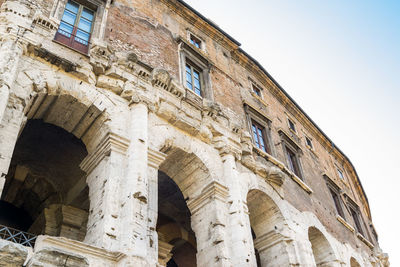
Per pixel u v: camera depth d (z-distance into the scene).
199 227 15.27
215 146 17.33
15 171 16.62
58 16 15.20
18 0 14.02
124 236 11.05
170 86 16.55
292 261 17.27
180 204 20.05
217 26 23.97
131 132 13.81
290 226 18.38
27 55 13.00
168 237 20.19
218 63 22.94
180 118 16.11
